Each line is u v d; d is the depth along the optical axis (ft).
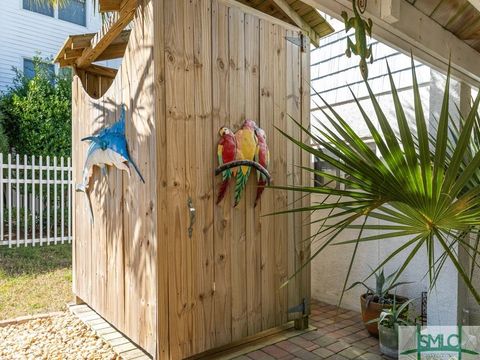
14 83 25.34
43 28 28.12
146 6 8.27
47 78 24.68
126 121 9.31
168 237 8.25
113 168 10.10
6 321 11.37
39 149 22.89
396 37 6.99
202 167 8.79
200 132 8.76
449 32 8.06
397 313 9.12
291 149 10.66
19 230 20.57
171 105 8.27
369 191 4.72
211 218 8.96
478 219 4.49
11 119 22.77
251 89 9.73
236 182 9.28
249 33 9.69
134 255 9.06
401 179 4.41
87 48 11.92
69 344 10.00
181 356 8.39
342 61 13.44
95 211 11.27
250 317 9.68
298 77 10.85
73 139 13.17
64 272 16.80
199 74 8.72
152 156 8.22
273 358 9.06
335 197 13.25
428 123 10.25
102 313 10.85
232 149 9.08
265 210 10.03
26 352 9.53
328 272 13.79
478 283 9.28
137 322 8.93
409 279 11.27
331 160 4.82
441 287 9.11
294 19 10.57
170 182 8.27
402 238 11.51
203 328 8.79
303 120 11.00
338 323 11.50
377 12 6.09
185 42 8.48
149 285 8.42
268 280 10.09
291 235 10.67
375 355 9.24
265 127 10.03
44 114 23.17
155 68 8.05
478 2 5.89
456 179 4.73
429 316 9.39
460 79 9.15
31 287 14.84
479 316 9.27
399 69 11.67
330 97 13.82
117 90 9.73
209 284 8.91
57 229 22.00
